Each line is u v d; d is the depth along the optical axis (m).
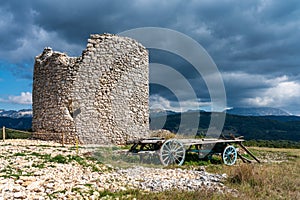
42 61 21.84
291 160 16.73
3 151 13.27
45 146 16.44
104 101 19.80
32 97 22.89
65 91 19.98
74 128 19.36
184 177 10.38
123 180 9.37
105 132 19.53
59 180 8.46
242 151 18.88
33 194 6.90
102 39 20.22
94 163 12.00
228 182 9.41
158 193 7.71
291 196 8.18
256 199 7.74
